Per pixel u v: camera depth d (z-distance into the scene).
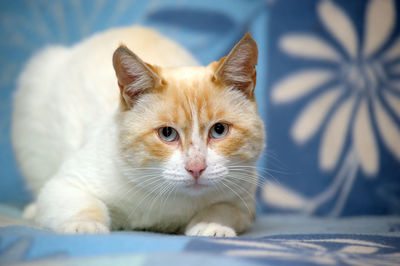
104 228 1.74
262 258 1.28
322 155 3.45
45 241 1.40
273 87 3.52
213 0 3.65
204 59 3.62
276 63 3.54
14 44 3.54
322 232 2.14
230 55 1.91
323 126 3.46
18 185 3.39
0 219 2.09
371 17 3.50
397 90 3.45
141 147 1.90
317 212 3.38
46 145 2.79
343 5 3.54
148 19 3.63
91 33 3.59
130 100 1.98
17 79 3.33
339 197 3.39
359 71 3.48
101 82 2.49
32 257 1.29
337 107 3.46
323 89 3.50
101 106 2.38
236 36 3.62
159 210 2.02
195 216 2.03
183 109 1.86
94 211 1.87
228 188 2.02
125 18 3.62
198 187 1.86
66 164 2.20
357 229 2.29
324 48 3.53
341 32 3.52
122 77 1.95
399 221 2.75
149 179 1.91
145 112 1.92
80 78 2.62
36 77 3.03
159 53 2.65
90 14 3.59
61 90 2.72
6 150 3.47
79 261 1.21
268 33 3.57
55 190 2.02
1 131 3.48
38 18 3.56
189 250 1.33
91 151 2.10
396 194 3.38
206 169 1.84
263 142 2.12
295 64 3.54
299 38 3.56
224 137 1.93
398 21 3.49
